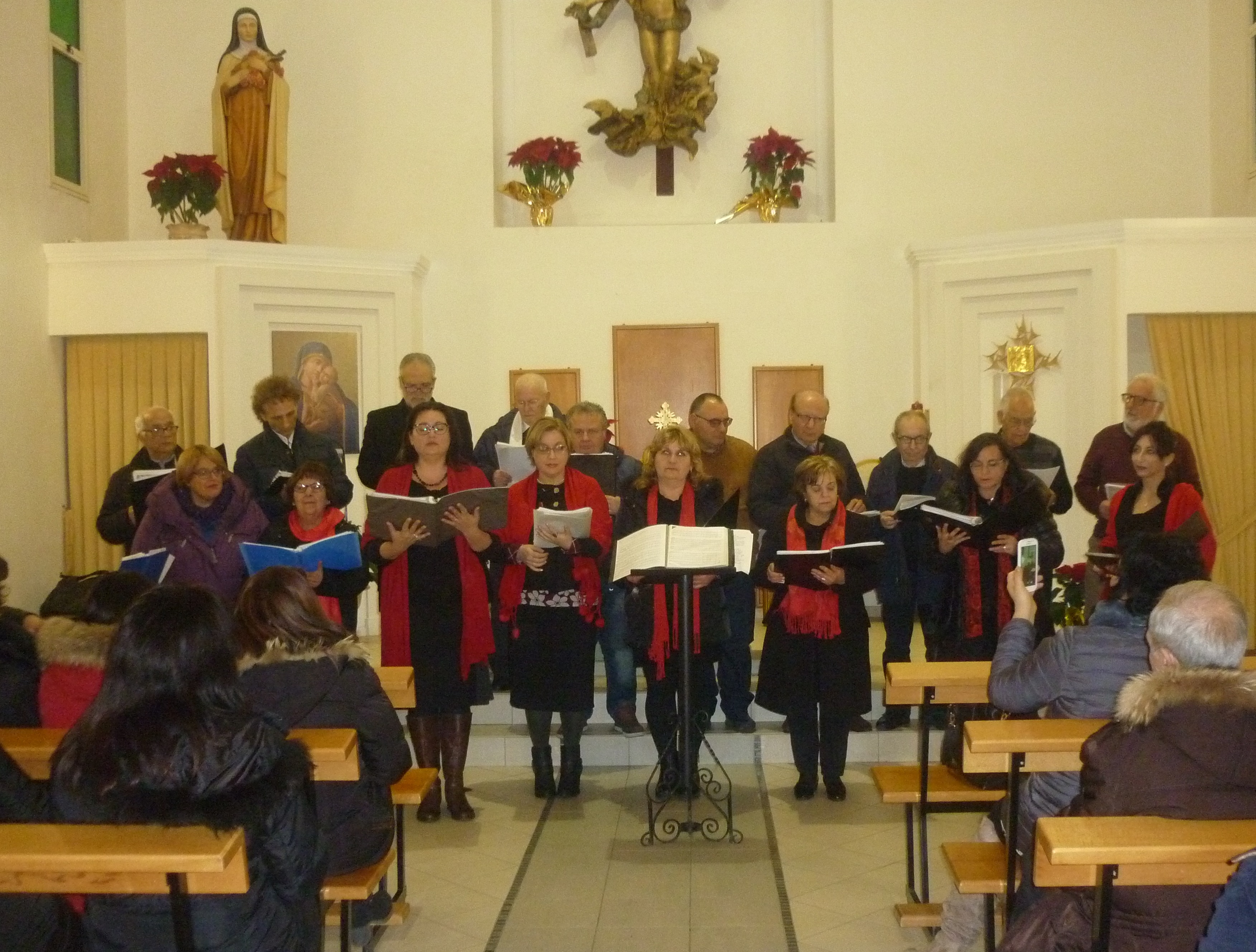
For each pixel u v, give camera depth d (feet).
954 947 10.98
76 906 8.67
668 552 13.51
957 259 23.31
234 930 7.26
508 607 15.53
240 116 23.21
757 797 16.19
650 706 15.49
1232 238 21.40
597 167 26.66
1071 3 24.88
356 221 25.29
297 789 7.55
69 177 23.30
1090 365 21.74
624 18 26.48
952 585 15.17
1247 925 6.39
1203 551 14.84
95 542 22.63
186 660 7.12
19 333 21.04
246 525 15.44
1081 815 8.01
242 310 22.07
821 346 24.94
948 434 23.50
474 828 15.14
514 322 25.05
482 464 19.54
